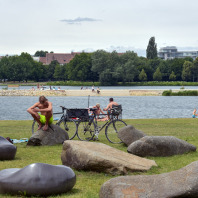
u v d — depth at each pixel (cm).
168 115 4103
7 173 576
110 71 13850
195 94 8225
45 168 566
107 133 1287
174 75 16962
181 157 927
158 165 808
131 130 1136
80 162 740
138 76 16162
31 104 6050
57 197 556
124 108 5094
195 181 445
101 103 6088
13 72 17400
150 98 7412
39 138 1140
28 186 548
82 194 587
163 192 451
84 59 16538
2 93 8656
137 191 461
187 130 1605
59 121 1309
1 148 895
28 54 19488
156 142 934
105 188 477
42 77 19338
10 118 3794
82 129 1301
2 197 548
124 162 739
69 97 7900
